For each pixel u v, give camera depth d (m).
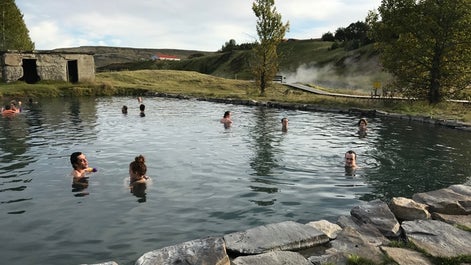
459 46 22.00
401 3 23.39
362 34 88.00
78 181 8.34
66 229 5.83
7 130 15.55
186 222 6.14
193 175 8.90
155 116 20.88
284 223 5.64
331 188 8.05
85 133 14.91
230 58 107.19
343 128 16.66
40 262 4.83
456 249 4.72
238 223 6.14
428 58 23.23
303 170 9.46
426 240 5.01
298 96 33.59
